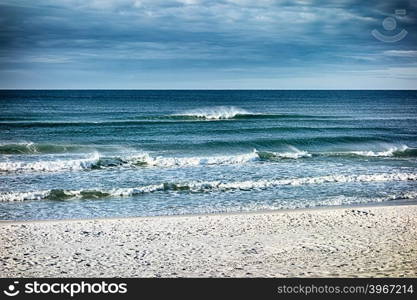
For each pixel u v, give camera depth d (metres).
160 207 12.29
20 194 13.09
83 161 17.30
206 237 9.23
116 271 7.38
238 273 7.21
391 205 12.41
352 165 18.52
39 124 29.58
